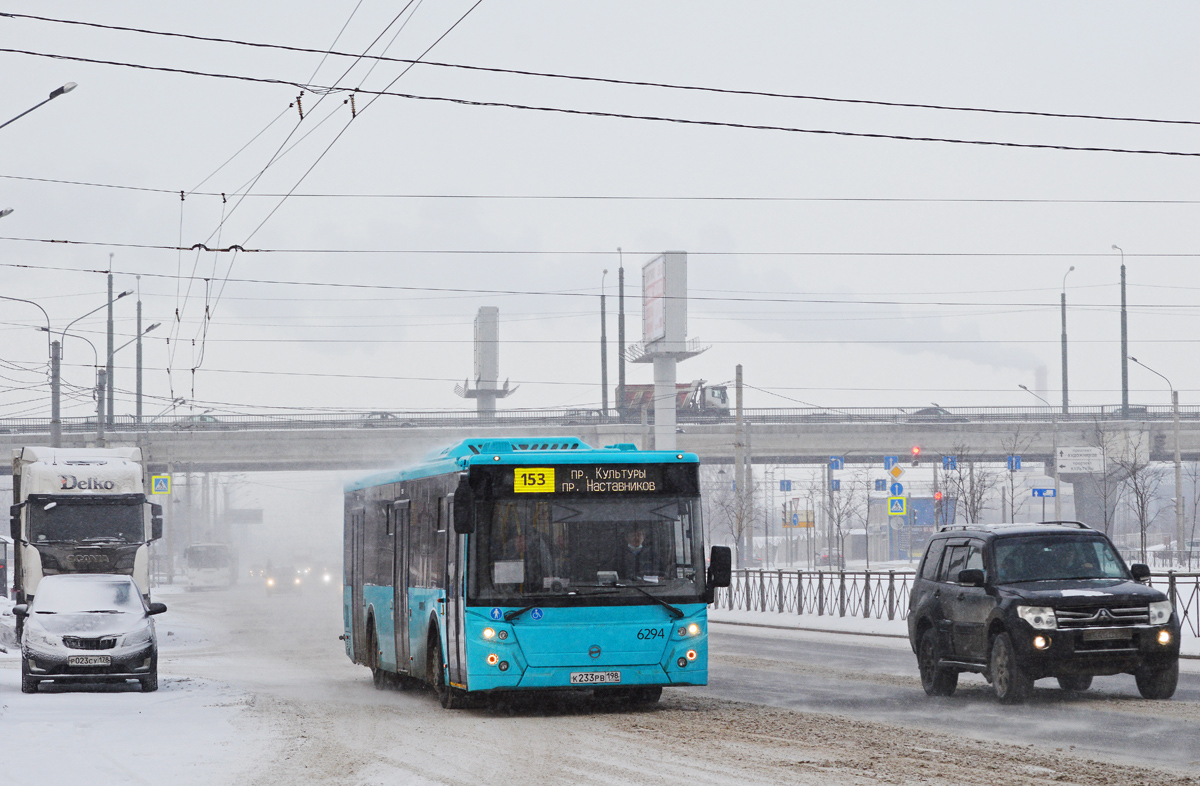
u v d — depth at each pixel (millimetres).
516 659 22969
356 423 121438
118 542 52281
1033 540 25703
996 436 125750
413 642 27562
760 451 124312
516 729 21562
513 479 23625
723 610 67312
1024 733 19719
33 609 31641
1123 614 23844
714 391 127125
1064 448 120938
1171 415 128625
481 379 183375
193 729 21750
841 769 16188
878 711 23516
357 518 35125
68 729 21797
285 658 45312
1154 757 16984
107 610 31609
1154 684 24266
